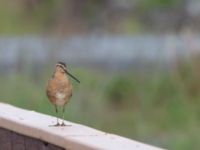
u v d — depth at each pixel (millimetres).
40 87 17062
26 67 19656
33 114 6629
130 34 32562
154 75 19844
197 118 17156
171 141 15688
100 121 16391
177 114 17312
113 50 27922
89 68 24016
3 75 22406
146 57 24391
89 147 5449
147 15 34219
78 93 16609
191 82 18562
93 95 16969
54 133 5840
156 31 32562
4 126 6484
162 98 18469
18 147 6355
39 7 35562
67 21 33656
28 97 15859
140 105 18422
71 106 15797
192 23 31156
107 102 18438
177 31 30859
